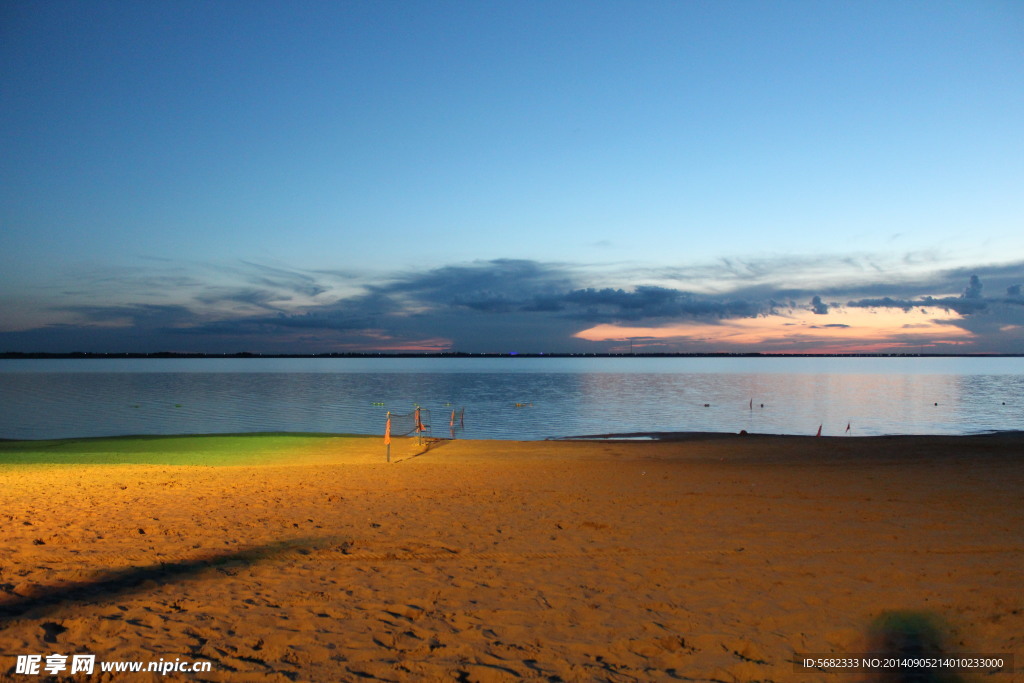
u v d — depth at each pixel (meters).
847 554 7.36
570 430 36.78
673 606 5.73
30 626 4.89
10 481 13.62
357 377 121.06
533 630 5.18
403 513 10.06
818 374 149.25
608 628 5.21
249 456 21.34
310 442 25.23
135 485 13.05
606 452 22.33
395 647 4.77
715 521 9.27
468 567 6.95
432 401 58.53
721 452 21.95
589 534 8.52
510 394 69.06
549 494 12.03
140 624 5.07
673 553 7.49
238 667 4.31
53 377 116.44
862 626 5.23
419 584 6.32
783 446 23.61
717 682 4.31
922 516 9.45
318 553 7.50
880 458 19.16
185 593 5.89
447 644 4.86
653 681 4.29
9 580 6.11
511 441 26.23
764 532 8.51
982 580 6.34
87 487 12.66
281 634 4.93
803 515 9.64
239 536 8.30
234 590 6.02
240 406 52.25
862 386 90.69
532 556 7.41
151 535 8.23
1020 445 22.64
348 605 5.68
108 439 26.28
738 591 6.11
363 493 12.17
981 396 68.75
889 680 4.30
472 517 9.72
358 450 23.00
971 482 13.02
